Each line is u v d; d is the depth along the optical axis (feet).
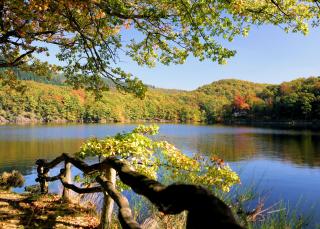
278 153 104.12
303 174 67.15
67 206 22.02
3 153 93.61
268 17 26.09
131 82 31.91
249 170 71.82
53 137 159.84
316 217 33.30
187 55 28.30
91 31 32.83
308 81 504.43
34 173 60.23
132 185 11.41
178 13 25.68
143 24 27.96
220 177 21.30
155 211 19.75
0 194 24.99
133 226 9.85
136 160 20.04
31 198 24.06
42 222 18.24
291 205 41.06
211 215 6.41
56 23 28.27
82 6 22.53
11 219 18.51
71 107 471.62
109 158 15.87
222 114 516.73
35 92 452.76
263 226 20.81
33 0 21.21
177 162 21.20
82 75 35.37
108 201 16.88
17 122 411.13
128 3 25.53
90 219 19.52
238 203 23.18
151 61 33.63
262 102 490.49
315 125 355.77
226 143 142.61
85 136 169.68
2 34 28.12
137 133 21.21
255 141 152.35
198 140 160.76
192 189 7.38
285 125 363.97
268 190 49.62
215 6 24.50
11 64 32.60
